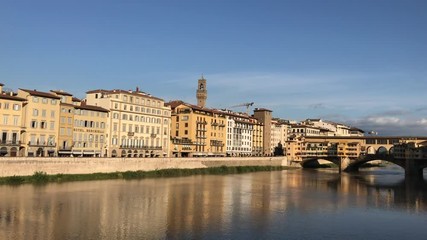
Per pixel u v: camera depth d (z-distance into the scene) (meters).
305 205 90.50
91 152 142.25
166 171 147.88
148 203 85.94
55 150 129.88
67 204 80.81
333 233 66.50
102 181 118.25
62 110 132.75
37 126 125.25
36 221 66.88
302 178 157.12
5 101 118.12
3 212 71.88
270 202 93.19
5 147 117.38
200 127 198.75
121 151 152.75
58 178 114.38
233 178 148.38
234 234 63.72
